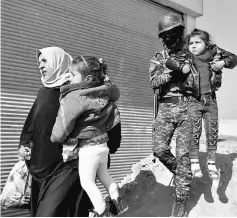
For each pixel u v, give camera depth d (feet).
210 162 13.29
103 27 18.93
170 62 12.19
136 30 20.93
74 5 17.52
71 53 17.19
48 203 9.41
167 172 16.12
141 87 20.95
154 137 12.96
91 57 10.03
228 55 13.55
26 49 15.39
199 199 13.85
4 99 14.47
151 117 21.38
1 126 14.30
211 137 13.39
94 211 9.66
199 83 13.03
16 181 10.52
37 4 15.93
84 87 9.60
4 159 14.32
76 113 9.27
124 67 19.98
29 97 15.37
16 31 15.07
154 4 22.18
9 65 14.73
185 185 12.13
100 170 10.18
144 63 21.31
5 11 14.74
